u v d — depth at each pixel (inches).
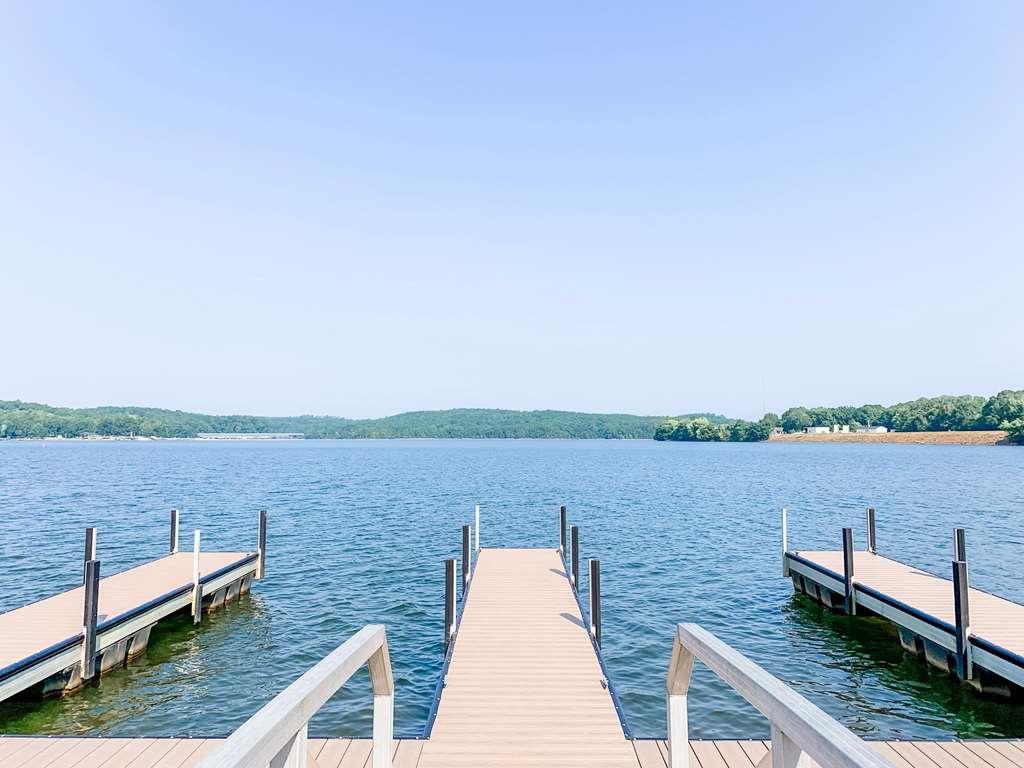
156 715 407.8
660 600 692.1
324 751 273.1
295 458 4128.9
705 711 408.2
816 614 636.1
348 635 576.4
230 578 670.5
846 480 2214.6
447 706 318.7
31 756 275.1
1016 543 983.6
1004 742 289.0
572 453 5049.2
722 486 2031.3
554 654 394.0
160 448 6392.7
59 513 1354.6
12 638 436.1
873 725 387.9
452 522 1251.8
